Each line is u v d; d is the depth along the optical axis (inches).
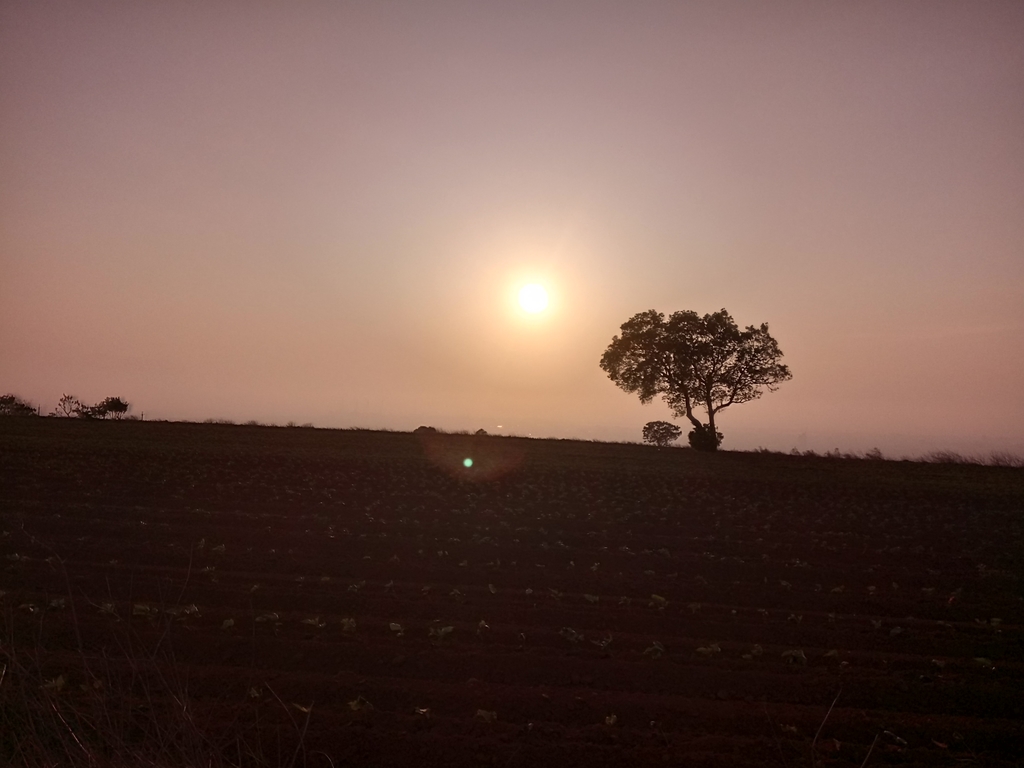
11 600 388.2
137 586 430.9
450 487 841.5
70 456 960.3
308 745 263.3
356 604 413.1
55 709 229.5
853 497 914.7
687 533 645.9
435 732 277.0
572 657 349.7
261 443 1194.6
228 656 335.3
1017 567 565.0
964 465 1288.1
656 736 279.6
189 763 218.5
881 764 265.1
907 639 392.5
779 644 381.4
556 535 605.9
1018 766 267.3
